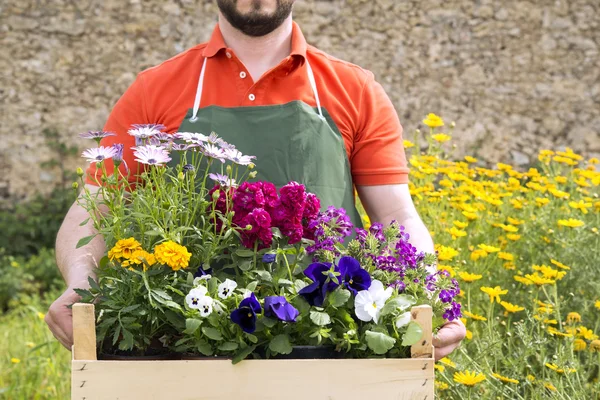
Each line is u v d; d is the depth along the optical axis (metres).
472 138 10.20
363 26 10.12
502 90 10.23
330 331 1.59
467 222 3.62
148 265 1.58
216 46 2.04
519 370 2.51
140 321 1.60
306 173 1.95
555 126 10.23
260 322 1.53
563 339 2.72
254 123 1.97
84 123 9.73
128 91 2.08
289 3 1.97
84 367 1.48
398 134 2.12
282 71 2.02
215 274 1.70
